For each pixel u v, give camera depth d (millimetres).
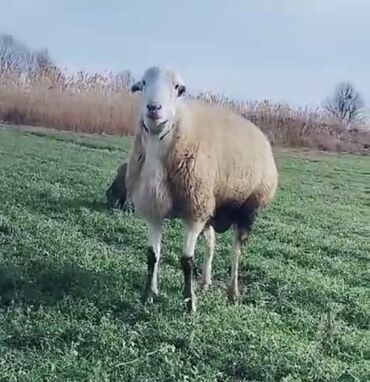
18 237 2697
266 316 2043
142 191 2016
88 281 2186
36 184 4027
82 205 3541
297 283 2430
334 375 1629
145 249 2779
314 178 5941
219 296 2209
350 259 2998
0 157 5211
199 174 1997
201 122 2086
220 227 2299
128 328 1834
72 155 5770
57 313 1889
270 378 1606
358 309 2201
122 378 1534
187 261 2037
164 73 1963
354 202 4852
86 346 1698
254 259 2746
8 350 1638
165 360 1628
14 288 2098
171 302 2053
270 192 2416
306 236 3363
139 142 2023
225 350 1729
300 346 1800
